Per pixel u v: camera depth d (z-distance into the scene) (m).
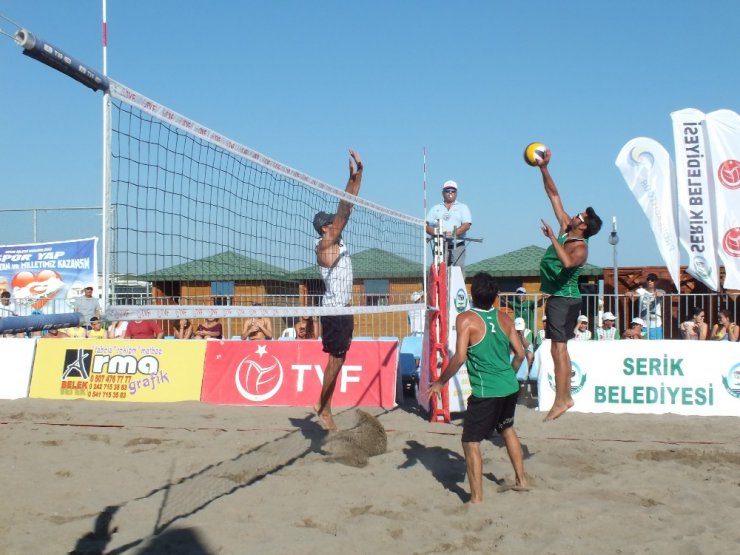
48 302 14.34
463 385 8.85
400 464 6.31
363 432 6.97
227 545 4.29
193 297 5.11
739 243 11.16
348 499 5.23
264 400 9.92
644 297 11.34
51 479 5.86
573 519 4.79
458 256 11.26
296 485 5.57
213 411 9.23
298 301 6.50
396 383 9.91
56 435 7.61
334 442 6.82
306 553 4.18
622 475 5.88
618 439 7.36
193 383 10.28
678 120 11.41
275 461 6.38
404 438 7.41
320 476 5.82
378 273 7.93
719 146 11.29
